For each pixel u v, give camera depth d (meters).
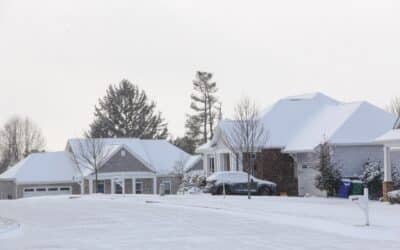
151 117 107.62
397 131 40.66
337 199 43.66
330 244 19.83
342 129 52.25
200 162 75.69
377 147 52.41
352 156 51.84
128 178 72.44
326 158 50.16
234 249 18.91
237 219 29.08
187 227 25.88
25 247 20.33
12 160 115.56
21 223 29.16
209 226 26.09
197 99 109.19
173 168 75.19
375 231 22.72
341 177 49.91
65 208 38.88
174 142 109.50
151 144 80.12
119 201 44.94
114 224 27.84
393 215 28.38
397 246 19.25
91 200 47.62
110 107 105.44
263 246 19.48
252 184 51.44
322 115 57.94
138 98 106.62
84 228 26.41
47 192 72.75
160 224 27.33
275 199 43.12
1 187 77.06
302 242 20.38
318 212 30.91
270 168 55.84
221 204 38.03
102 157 72.19
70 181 73.06
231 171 53.75
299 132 57.38
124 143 75.62
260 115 60.12
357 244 19.78
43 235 24.03
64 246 20.44
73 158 73.88
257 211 32.53
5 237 23.66
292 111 59.91
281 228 24.95
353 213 29.81
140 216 31.67
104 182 71.50
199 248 19.27
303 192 54.47
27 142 117.44
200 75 109.06
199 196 48.06
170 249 19.17
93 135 102.88
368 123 53.09
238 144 55.09
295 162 55.72
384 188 40.53
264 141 55.72
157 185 73.94
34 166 73.50
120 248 19.61
